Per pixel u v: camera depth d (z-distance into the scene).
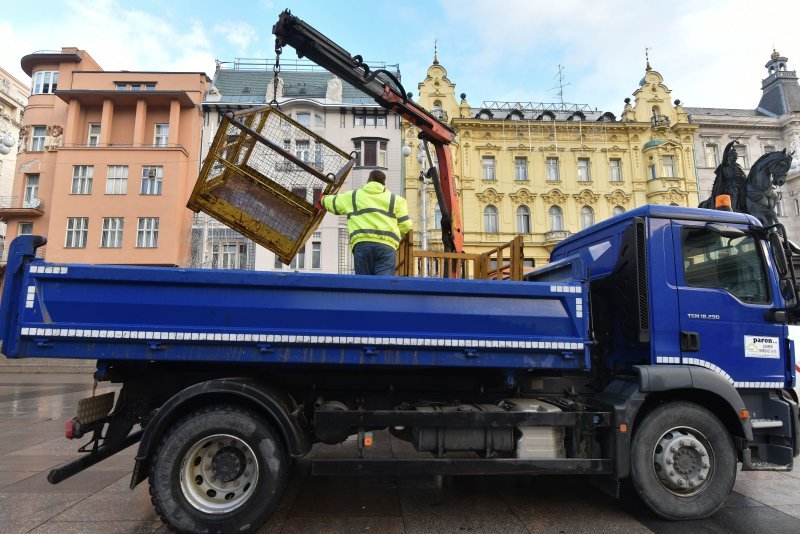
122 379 3.99
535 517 4.09
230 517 3.52
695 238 4.45
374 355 3.77
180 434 3.58
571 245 5.54
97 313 3.59
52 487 4.72
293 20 5.79
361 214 4.77
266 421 3.71
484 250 29.83
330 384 4.23
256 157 5.97
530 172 30.81
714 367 4.22
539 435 4.00
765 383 4.32
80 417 3.71
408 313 3.80
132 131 28.89
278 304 3.70
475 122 30.48
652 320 4.16
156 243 27.41
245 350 3.69
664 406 4.08
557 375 4.50
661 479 4.02
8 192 39.75
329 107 29.66
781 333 4.46
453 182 7.08
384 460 3.76
